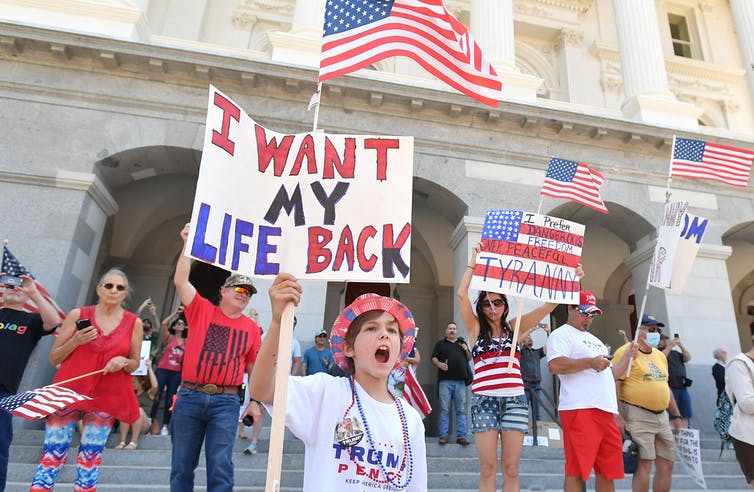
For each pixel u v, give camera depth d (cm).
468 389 941
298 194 265
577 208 1191
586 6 1914
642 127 1203
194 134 1035
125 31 1097
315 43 1172
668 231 636
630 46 1431
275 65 1061
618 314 1543
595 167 1195
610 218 1243
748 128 1866
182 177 1253
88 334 381
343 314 227
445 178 1116
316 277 249
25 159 952
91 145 992
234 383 385
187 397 371
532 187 1147
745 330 1702
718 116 1875
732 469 807
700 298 1147
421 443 218
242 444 714
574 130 1189
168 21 1577
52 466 359
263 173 266
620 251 1541
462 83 397
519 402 409
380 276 249
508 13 1364
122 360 388
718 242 1206
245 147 264
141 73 1050
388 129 1118
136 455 646
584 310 450
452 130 1154
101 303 405
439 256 1477
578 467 409
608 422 418
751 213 1252
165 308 1349
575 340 439
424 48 383
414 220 1444
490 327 439
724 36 2027
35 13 1071
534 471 722
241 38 1642
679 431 532
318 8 1256
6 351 418
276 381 193
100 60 1031
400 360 232
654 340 604
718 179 748
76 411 376
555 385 997
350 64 355
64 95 1009
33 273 892
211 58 1044
